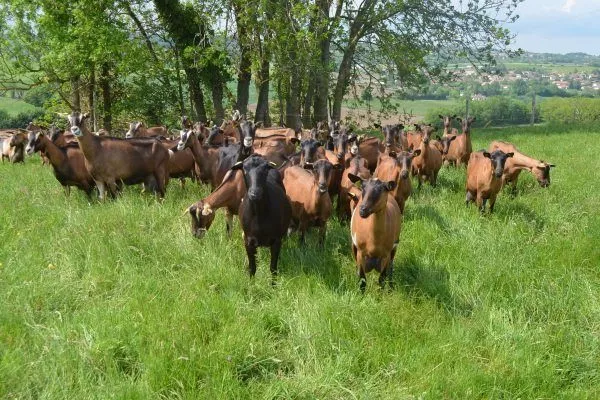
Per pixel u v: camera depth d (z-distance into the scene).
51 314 6.03
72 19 25.28
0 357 5.11
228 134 17.02
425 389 4.98
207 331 5.76
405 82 26.58
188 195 11.77
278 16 22.25
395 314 6.23
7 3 25.61
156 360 5.05
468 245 8.11
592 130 26.98
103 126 29.27
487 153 9.91
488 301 6.48
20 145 18.41
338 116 27.94
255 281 7.11
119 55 25.02
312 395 4.82
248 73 27.75
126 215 9.12
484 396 4.98
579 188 12.19
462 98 36.59
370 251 6.71
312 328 5.72
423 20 24.38
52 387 4.67
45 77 26.92
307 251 8.01
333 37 24.84
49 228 8.86
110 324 5.67
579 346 5.68
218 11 23.66
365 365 5.29
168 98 28.94
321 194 8.30
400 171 9.35
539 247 8.21
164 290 6.67
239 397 4.75
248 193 6.92
